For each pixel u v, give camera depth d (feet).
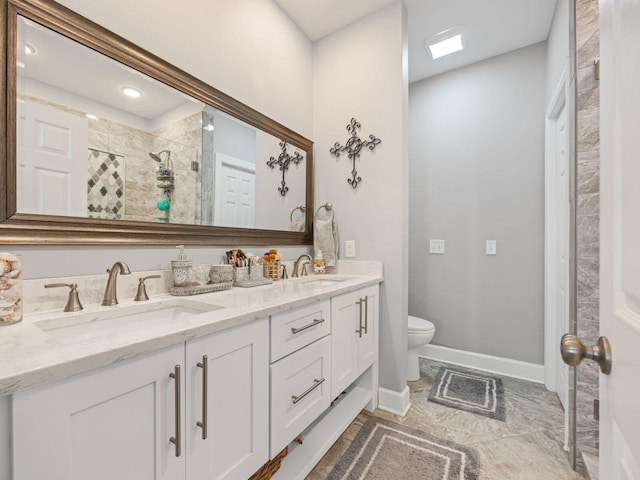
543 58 7.70
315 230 7.07
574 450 4.61
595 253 4.54
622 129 1.57
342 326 5.12
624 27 1.54
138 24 4.09
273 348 3.64
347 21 7.02
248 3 5.81
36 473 1.81
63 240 3.34
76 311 3.23
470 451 4.99
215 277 4.78
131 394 2.29
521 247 7.92
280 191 6.52
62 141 3.39
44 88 3.26
